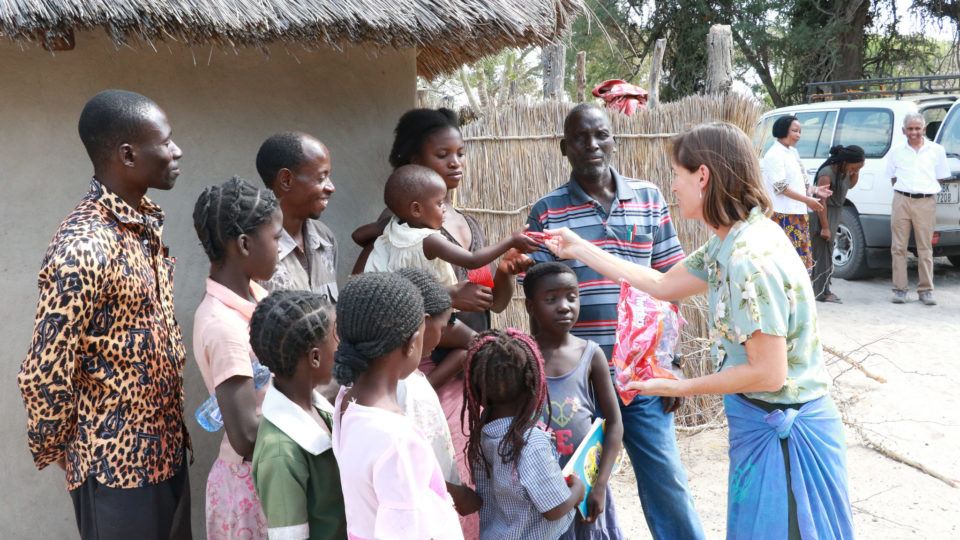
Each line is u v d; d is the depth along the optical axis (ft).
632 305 9.23
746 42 56.49
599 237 10.96
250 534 7.79
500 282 9.87
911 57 56.49
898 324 24.71
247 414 7.52
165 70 10.59
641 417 10.30
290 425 6.95
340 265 12.16
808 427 7.94
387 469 6.14
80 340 7.40
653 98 21.16
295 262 9.46
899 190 27.07
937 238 27.86
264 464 6.84
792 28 55.47
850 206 30.40
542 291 9.48
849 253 30.86
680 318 10.36
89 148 7.65
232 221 7.72
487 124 17.70
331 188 9.38
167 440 8.05
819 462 7.94
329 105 11.89
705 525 12.97
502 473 7.97
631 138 17.35
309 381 7.16
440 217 9.65
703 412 17.24
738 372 7.86
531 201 17.78
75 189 10.21
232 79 11.05
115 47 9.94
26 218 9.96
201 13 8.76
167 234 10.75
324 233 10.29
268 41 9.61
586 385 9.56
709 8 57.00
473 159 17.79
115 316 7.58
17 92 9.77
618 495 14.20
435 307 7.61
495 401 8.07
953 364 20.65
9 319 9.95
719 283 8.18
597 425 9.07
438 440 7.66
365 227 10.55
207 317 7.76
